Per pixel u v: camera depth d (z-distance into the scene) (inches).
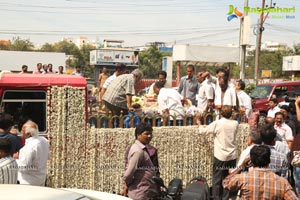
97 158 306.5
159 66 2662.4
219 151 319.3
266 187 195.8
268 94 883.4
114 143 309.6
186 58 1002.1
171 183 262.2
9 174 226.5
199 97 384.2
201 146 336.5
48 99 296.8
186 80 424.8
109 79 377.7
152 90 412.2
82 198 139.8
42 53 1259.8
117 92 333.1
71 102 301.3
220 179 321.1
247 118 375.9
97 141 306.2
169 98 343.0
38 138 254.5
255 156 200.2
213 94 374.9
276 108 444.8
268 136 258.7
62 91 298.8
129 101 333.4
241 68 1023.6
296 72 2020.2
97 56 1791.3
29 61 1248.2
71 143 301.7
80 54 3179.1
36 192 134.7
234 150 321.1
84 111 304.5
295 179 308.5
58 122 298.8
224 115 320.5
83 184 304.5
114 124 319.3
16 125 291.6
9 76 292.8
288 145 349.1
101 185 306.7
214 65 1039.6
